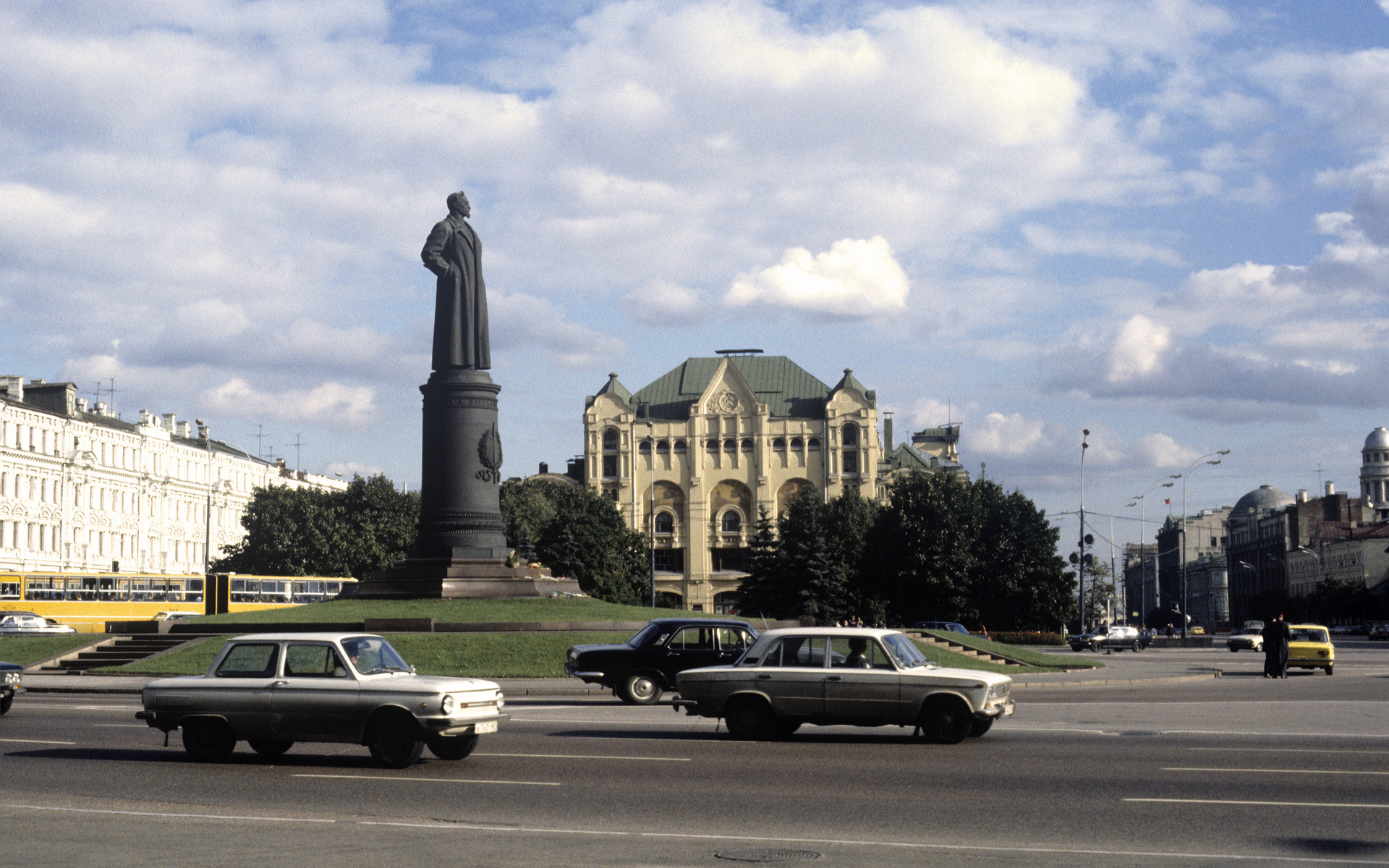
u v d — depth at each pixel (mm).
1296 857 12391
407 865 12016
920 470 103875
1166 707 31641
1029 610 99875
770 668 23391
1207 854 12547
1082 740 23172
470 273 55188
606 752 21391
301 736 19734
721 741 23094
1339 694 38438
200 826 14219
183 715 20312
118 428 119312
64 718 29469
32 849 12836
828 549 101000
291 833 13805
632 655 32531
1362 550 175750
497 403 55750
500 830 13953
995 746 22188
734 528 136250
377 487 108062
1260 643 95125
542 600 54312
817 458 136250
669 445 137750
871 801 15930
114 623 53656
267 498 108312
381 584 54906
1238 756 20469
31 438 104375
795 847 12906
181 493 131000
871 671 22938
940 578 97875
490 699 20141
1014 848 12852
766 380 143000
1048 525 100312
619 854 12555
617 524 114938
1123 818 14609
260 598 84500
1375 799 15914
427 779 18062
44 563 105125
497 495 55688
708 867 11945
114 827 14164
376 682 19578
